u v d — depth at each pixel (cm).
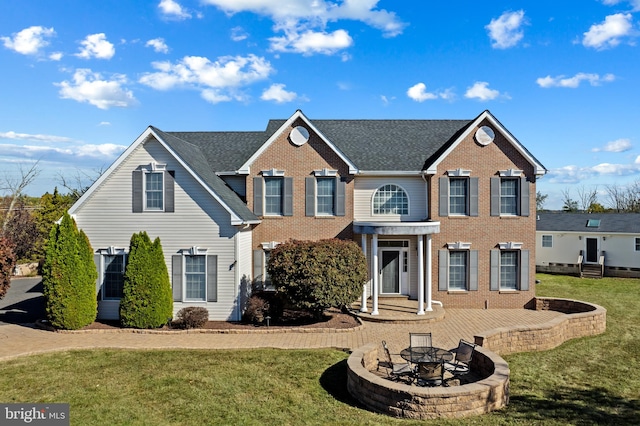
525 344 1552
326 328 1766
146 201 1922
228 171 2291
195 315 1758
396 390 1009
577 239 3750
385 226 2017
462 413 1005
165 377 1234
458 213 2245
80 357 1411
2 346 1534
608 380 1280
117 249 1916
